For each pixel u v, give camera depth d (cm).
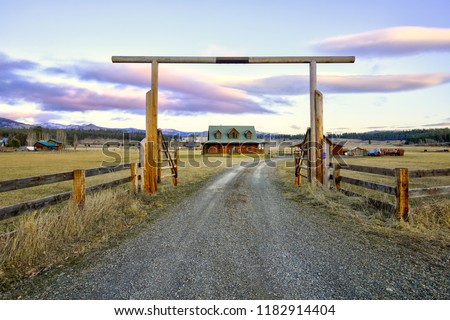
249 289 286
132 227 516
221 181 1266
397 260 354
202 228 506
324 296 273
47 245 395
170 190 980
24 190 1059
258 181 1260
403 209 524
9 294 279
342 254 375
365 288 286
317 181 953
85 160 3241
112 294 278
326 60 975
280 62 973
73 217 479
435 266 336
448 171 552
